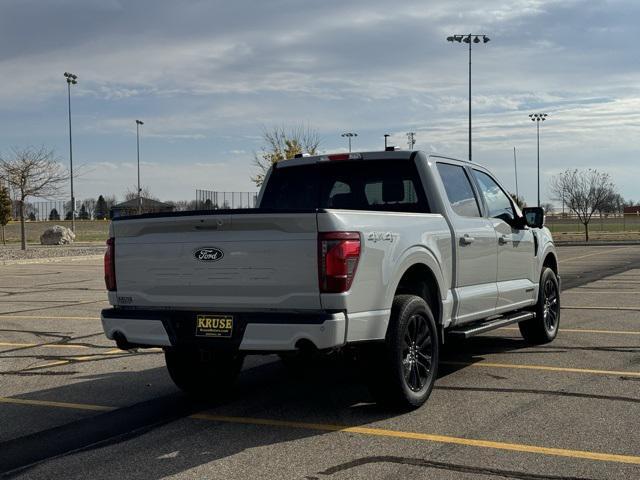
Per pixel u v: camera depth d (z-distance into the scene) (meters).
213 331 5.30
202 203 31.02
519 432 5.17
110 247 5.91
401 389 5.59
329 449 4.89
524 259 8.20
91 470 4.61
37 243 46.94
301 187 7.39
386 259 5.43
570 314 11.39
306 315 4.99
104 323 5.81
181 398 6.54
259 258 5.19
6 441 5.28
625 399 6.05
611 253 30.70
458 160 7.38
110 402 6.43
